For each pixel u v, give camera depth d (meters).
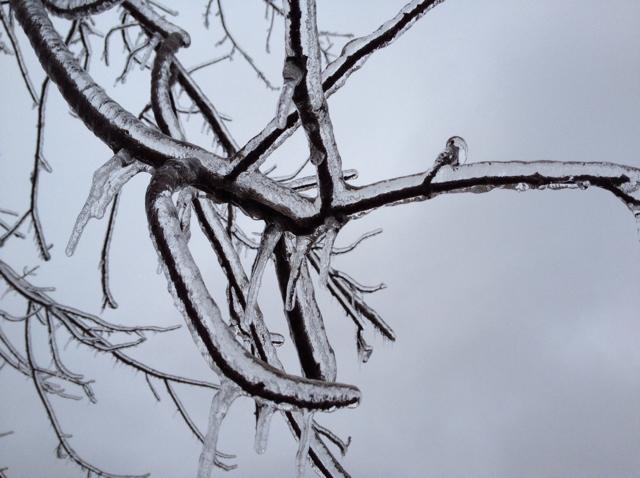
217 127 0.83
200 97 0.82
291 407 0.37
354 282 0.84
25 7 0.52
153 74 0.74
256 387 0.37
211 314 0.38
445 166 0.49
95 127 0.49
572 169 0.47
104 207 0.49
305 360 0.57
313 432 0.63
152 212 0.41
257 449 0.44
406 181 0.49
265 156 0.49
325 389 0.38
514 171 0.48
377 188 0.50
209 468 0.38
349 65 0.48
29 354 0.90
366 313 0.78
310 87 0.44
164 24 0.79
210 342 0.38
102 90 0.50
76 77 0.50
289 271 0.57
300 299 0.56
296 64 0.43
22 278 0.85
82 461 0.94
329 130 0.46
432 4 0.47
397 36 0.48
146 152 0.49
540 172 0.47
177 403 0.93
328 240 0.51
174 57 0.80
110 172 0.48
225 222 0.85
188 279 0.39
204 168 0.49
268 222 0.51
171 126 0.72
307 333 0.56
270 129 0.48
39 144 0.87
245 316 0.51
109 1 0.52
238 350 0.37
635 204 0.47
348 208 0.50
